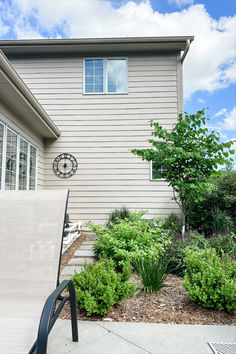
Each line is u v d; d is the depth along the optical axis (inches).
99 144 280.2
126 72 289.0
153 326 77.5
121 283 91.9
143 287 104.3
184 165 178.5
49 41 273.0
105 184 274.8
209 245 157.5
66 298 64.3
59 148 281.0
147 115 281.9
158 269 108.4
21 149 213.0
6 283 66.7
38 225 72.9
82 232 266.8
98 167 277.3
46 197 77.0
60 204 75.6
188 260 104.3
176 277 124.3
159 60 289.0
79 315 84.4
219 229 211.8
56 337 70.7
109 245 135.9
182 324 78.8
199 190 179.0
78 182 276.1
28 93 174.2
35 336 51.7
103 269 97.5
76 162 278.7
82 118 283.9
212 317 83.7
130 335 72.2
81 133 282.4
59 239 71.0
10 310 61.1
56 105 285.7
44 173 278.4
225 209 236.5
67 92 287.0
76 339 68.4
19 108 191.0
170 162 168.4
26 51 287.3
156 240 139.5
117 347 66.4
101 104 285.3
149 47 282.2
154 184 272.8
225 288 84.7
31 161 241.4
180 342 68.8
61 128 283.6
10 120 187.3
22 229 72.7
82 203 273.3
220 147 164.2
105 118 283.1
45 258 69.1
